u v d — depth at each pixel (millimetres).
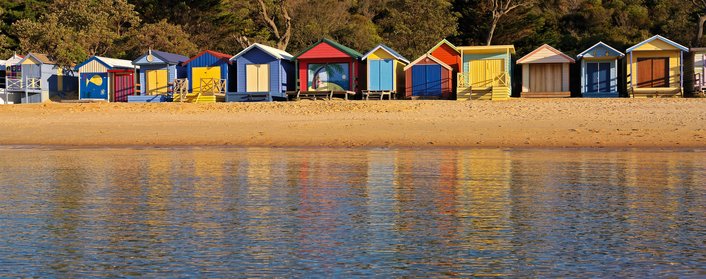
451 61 47688
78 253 10234
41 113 41469
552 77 45656
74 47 57000
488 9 66688
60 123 38219
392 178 19000
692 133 30750
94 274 9109
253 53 47594
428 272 9109
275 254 10117
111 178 19250
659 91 43906
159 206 14375
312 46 46844
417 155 26094
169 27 60812
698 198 15117
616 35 67250
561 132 31953
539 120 35062
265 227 12102
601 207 14031
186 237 11281
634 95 44281
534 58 45500
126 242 10930
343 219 12836
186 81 48031
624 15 72438
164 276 8984
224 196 15758
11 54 62906
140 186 17516
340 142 31172
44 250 10414
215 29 69688
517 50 67188
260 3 67500
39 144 32625
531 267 9305
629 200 14922
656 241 10805
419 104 40625
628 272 8992
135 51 60438
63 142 33156
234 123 36875
